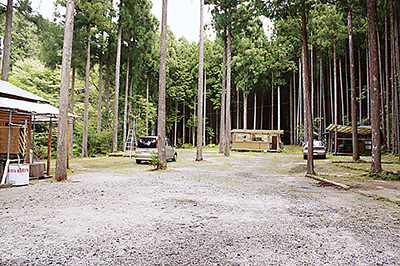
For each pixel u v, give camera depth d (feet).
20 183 23.04
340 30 83.30
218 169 39.99
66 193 19.65
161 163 37.04
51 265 8.23
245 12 72.13
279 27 37.93
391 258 9.16
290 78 134.62
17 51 95.66
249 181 27.66
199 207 15.89
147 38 88.07
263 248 9.84
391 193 21.38
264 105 163.32
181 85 137.28
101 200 17.39
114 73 95.25
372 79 33.40
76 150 74.74
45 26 51.01
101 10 66.03
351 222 13.42
